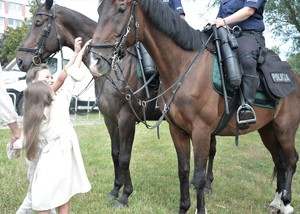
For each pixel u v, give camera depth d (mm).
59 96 3055
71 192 2924
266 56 3889
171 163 6660
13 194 4266
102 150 7289
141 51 4172
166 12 3381
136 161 6715
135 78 4207
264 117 3990
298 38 15070
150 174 5805
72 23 4457
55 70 10398
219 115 3561
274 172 4551
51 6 4469
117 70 4125
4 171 5215
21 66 4445
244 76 3574
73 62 3396
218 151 8266
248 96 3572
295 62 14914
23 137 2895
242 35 3795
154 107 4348
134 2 3203
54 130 2916
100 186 4887
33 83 2949
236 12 3723
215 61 3549
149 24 3361
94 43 3109
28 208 3230
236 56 3557
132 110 4113
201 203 3498
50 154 2875
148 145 8305
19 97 10594
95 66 3064
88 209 4016
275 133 4309
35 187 2855
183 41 3453
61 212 2973
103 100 4281
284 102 4102
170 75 3508
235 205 4551
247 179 5895
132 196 4566
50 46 4496
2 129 9102
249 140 9992
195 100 3377
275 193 4816
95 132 9586
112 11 3139
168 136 9672
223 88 3473
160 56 3459
